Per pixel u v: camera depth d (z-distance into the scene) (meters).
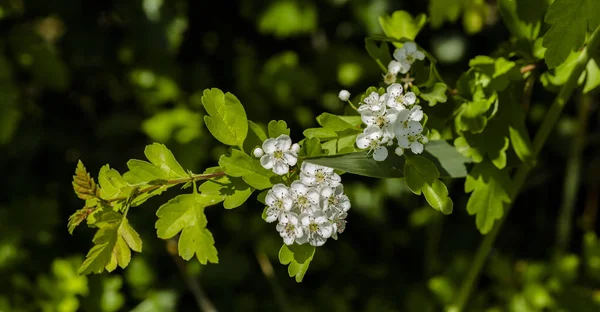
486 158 0.76
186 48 1.26
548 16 0.71
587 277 1.04
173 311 1.15
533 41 0.77
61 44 1.18
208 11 1.24
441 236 1.34
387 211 1.32
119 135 1.21
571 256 1.03
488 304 1.12
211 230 1.23
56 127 1.22
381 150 0.72
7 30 1.11
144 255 1.15
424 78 0.76
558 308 0.98
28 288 1.01
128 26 1.13
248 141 0.72
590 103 1.10
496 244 1.42
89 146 1.23
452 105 0.76
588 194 1.38
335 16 1.20
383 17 0.78
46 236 1.09
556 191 1.44
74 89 1.23
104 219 0.71
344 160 0.72
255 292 1.23
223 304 1.19
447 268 1.11
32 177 1.20
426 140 0.72
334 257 1.28
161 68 1.15
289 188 0.71
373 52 0.77
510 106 0.76
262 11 1.15
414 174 0.72
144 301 1.15
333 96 1.23
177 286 1.17
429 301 1.13
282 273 1.25
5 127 1.03
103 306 1.03
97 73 1.23
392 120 0.72
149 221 1.16
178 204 0.72
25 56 1.10
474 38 1.28
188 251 0.72
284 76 1.14
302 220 0.71
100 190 0.71
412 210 1.31
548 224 1.44
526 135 0.76
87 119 1.25
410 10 1.17
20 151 1.14
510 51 0.78
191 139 1.07
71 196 1.21
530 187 1.43
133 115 1.21
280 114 1.17
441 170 0.76
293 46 1.28
